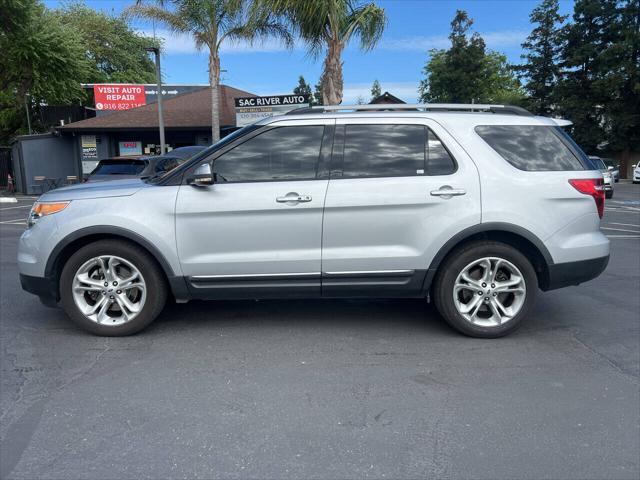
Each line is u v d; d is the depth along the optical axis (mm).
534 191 4359
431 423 3137
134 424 3125
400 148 4426
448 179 4332
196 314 5203
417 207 4316
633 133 33562
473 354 4180
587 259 4473
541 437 2986
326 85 12625
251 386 3621
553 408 3312
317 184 4324
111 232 4309
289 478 2627
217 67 16172
